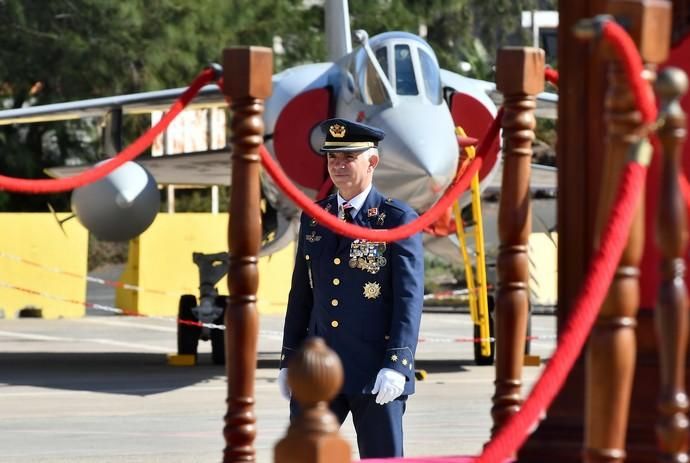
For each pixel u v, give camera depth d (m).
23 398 34.03
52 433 27.34
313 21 92.44
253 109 13.28
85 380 38.94
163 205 98.19
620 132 8.83
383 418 16.19
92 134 89.94
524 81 13.50
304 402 8.28
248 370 13.41
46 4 82.69
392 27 93.00
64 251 77.94
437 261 98.00
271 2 89.12
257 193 13.36
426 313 84.88
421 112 35.00
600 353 8.92
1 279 76.50
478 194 39.00
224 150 45.69
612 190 8.86
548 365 8.20
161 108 46.50
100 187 37.47
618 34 8.34
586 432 9.14
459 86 39.62
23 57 82.44
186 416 30.41
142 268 79.25
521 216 13.53
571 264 11.51
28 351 52.41
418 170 33.56
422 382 38.47
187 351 44.88
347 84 36.53
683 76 8.50
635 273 8.92
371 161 16.73
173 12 83.56
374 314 16.36
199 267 44.66
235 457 13.34
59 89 84.12
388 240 13.84
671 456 8.80
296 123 37.53
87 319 76.62
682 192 8.93
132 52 81.88
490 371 42.31
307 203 13.56
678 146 8.58
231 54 13.25
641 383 10.91
